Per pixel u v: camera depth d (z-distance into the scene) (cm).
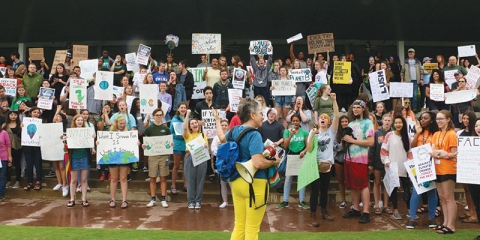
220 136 483
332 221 744
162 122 994
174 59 1838
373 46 1812
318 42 1286
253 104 441
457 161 619
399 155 759
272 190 923
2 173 911
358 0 1444
